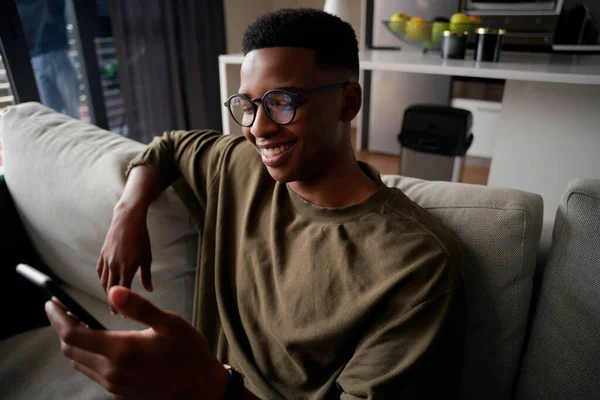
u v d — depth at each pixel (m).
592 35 1.74
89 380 0.89
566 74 1.28
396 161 3.03
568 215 0.66
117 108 2.54
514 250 0.68
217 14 2.75
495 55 1.60
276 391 0.73
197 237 1.02
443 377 0.59
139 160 0.95
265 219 0.79
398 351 0.58
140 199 0.88
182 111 2.58
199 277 0.90
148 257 0.85
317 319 0.66
